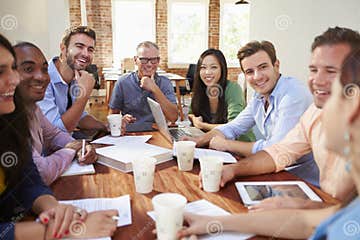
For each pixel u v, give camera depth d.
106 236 0.70
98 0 6.16
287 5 1.92
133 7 6.39
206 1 6.62
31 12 1.94
